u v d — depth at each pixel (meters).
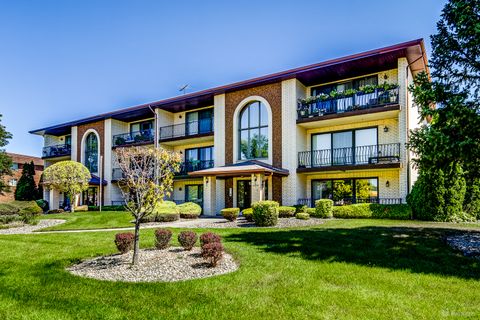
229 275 6.01
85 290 5.38
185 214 17.44
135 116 27.20
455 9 7.93
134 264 6.88
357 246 8.16
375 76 17.80
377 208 14.91
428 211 13.70
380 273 6.04
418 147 8.59
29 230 13.91
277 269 6.37
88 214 18.61
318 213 15.49
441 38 8.48
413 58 16.34
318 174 19.06
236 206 20.27
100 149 28.17
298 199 18.22
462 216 13.45
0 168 31.44
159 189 7.29
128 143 26.42
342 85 18.80
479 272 6.09
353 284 5.48
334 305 4.60
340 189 18.44
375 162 17.00
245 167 17.27
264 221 12.91
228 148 20.81
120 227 14.34
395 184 16.70
